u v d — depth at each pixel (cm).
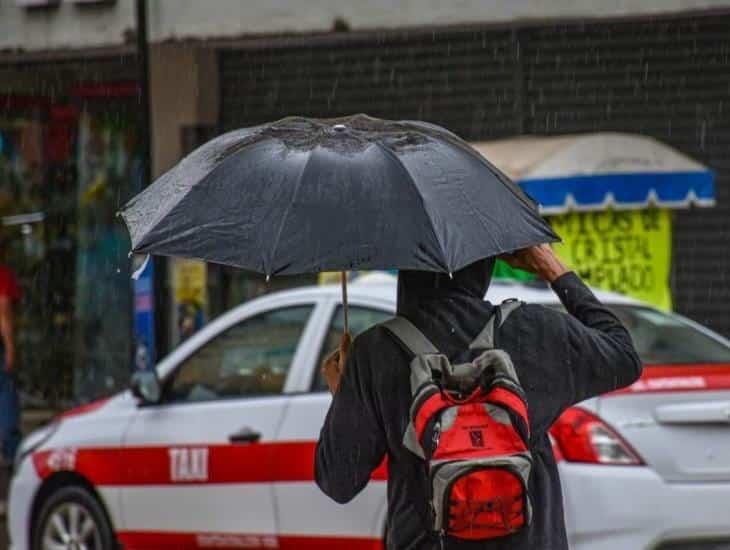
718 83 2988
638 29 3014
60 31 3238
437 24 2927
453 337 903
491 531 853
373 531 1772
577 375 908
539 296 1838
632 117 3058
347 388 909
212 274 3450
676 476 1639
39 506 2172
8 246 3816
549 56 3102
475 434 853
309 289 1959
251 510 1895
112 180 3653
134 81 3606
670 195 2480
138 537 2025
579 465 1627
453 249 862
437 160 912
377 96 3288
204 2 3117
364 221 867
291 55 3366
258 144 927
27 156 3788
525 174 2441
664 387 1673
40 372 3812
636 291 2512
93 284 3728
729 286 3044
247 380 1955
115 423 2059
